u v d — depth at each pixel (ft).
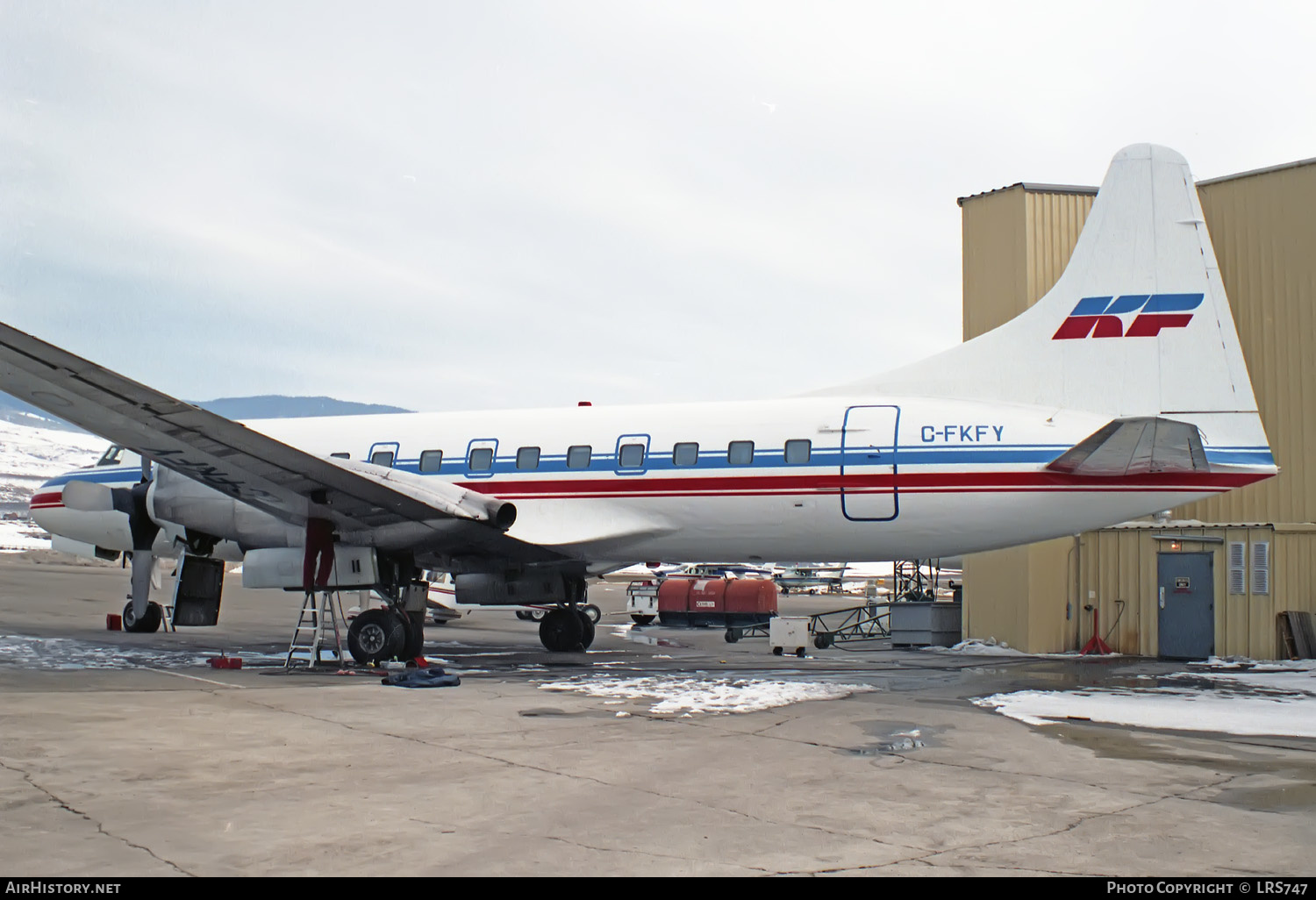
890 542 46.06
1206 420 42.93
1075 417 44.24
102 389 36.58
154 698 32.45
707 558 51.24
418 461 53.93
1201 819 18.98
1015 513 43.55
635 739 26.76
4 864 15.16
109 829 17.15
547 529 50.21
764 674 44.16
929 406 45.88
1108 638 57.98
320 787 20.65
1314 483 54.70
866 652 61.31
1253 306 56.95
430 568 53.78
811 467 46.21
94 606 83.30
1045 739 27.55
